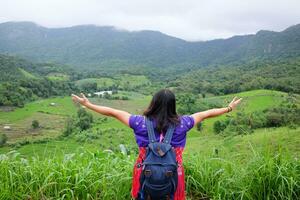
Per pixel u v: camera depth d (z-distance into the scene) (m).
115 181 3.52
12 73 135.50
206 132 43.00
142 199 2.57
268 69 133.88
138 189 2.61
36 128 75.06
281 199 3.41
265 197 3.49
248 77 116.75
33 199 3.42
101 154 4.15
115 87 155.75
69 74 176.88
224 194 3.54
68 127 62.28
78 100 2.79
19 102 97.62
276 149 3.89
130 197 3.48
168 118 2.65
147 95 140.00
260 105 70.38
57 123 81.44
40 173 3.57
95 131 51.22
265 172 3.53
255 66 160.12
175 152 2.64
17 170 3.65
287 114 39.97
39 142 49.94
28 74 144.25
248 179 3.58
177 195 2.61
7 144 53.12
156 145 2.55
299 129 21.00
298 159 3.74
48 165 3.67
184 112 64.81
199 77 152.00
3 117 85.06
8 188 3.37
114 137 46.41
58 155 3.87
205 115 2.88
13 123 79.75
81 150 4.21
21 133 69.44
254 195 3.53
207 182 3.69
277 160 3.66
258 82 99.31
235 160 3.89
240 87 97.25
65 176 3.52
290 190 3.44
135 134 2.70
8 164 3.71
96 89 146.38
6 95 98.75
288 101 71.56
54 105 102.31
